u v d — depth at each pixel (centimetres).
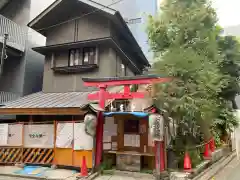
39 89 1866
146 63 2089
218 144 1565
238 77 1503
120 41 1642
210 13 1043
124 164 951
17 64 1745
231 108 1609
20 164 1063
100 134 976
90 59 1457
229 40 1460
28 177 912
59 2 1474
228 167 1193
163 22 1042
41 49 1523
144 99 1130
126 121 1036
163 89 955
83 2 1431
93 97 1029
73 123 1029
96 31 1467
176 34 1015
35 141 1076
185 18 1007
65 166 1035
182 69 925
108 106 1109
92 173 917
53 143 1049
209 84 977
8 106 1208
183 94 947
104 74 1412
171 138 1084
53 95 1433
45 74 1580
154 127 820
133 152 962
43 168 1036
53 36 1588
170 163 966
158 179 823
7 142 1097
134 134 1012
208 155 1204
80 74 1485
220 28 1217
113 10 1351
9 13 1875
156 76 934
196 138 1241
